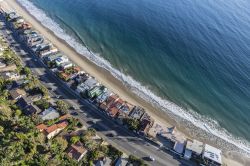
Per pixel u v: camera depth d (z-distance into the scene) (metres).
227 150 104.06
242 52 160.00
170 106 121.62
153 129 102.94
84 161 86.38
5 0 197.25
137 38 165.12
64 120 100.19
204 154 95.00
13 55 131.88
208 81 137.38
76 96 114.94
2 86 110.56
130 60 147.50
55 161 81.81
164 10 199.12
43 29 166.75
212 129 112.81
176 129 109.12
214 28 180.88
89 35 166.00
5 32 153.50
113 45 158.38
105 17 185.00
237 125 116.38
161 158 94.25
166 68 143.75
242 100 128.62
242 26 187.12
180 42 163.25
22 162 79.12
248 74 144.12
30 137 87.62
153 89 130.25
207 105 124.19
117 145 96.38
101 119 105.69
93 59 145.25
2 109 96.69
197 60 150.25
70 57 142.88
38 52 136.88
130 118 104.12
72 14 188.12
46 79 122.25
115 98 113.75
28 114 100.12
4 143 82.94
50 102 108.94
